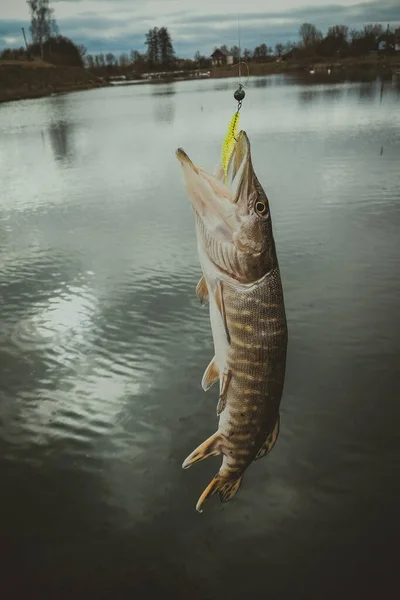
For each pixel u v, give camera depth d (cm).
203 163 489
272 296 56
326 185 370
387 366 160
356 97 1088
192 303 207
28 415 149
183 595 101
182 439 138
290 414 143
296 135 629
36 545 112
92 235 294
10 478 129
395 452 129
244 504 119
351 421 139
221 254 55
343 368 161
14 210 357
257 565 106
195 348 176
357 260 235
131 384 160
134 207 348
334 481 123
